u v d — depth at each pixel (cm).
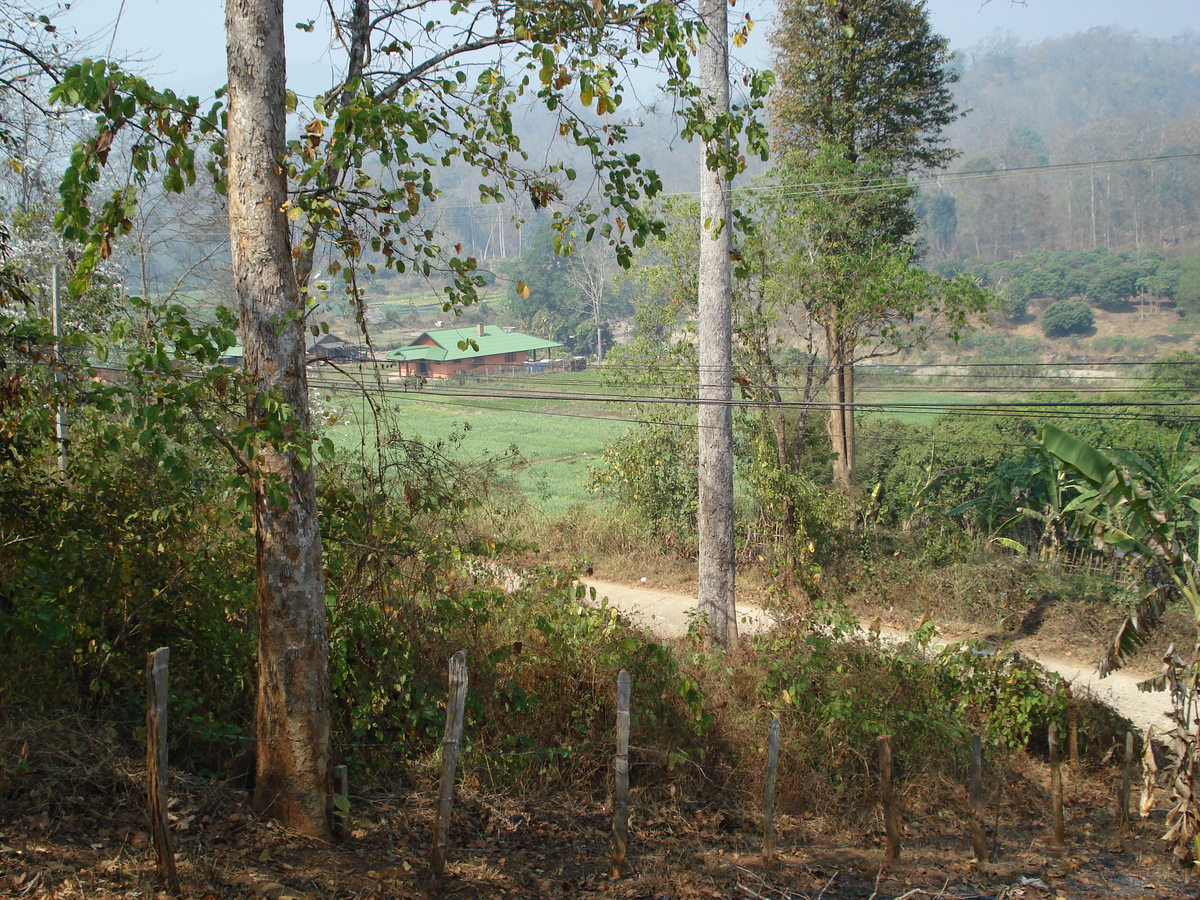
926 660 1175
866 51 2436
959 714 1109
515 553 1015
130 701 718
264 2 621
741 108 835
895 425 2655
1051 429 885
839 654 1062
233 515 687
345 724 804
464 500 956
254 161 623
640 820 811
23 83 955
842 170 2097
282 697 627
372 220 764
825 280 2078
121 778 614
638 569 2047
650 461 2178
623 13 772
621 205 811
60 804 571
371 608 820
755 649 1120
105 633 743
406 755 808
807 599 1441
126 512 774
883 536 2066
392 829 690
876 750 969
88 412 794
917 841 884
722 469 1344
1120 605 1714
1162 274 5331
